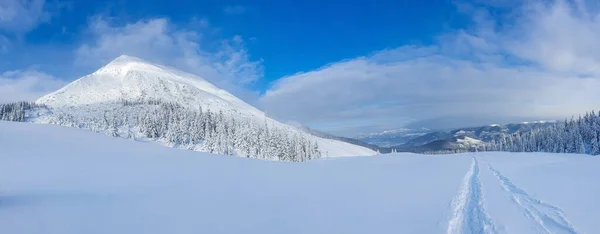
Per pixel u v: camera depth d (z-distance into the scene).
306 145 109.81
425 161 35.59
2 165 14.92
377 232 7.89
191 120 112.25
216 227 8.01
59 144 23.17
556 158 37.53
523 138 119.06
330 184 15.98
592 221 8.91
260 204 10.84
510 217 9.55
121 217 8.48
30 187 11.40
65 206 9.20
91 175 14.61
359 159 41.50
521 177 19.62
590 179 17.27
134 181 14.08
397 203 11.37
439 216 9.49
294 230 7.97
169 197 11.30
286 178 18.17
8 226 7.10
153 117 125.06
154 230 7.54
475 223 8.95
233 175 18.33
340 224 8.57
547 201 11.80
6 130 25.73
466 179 18.58
